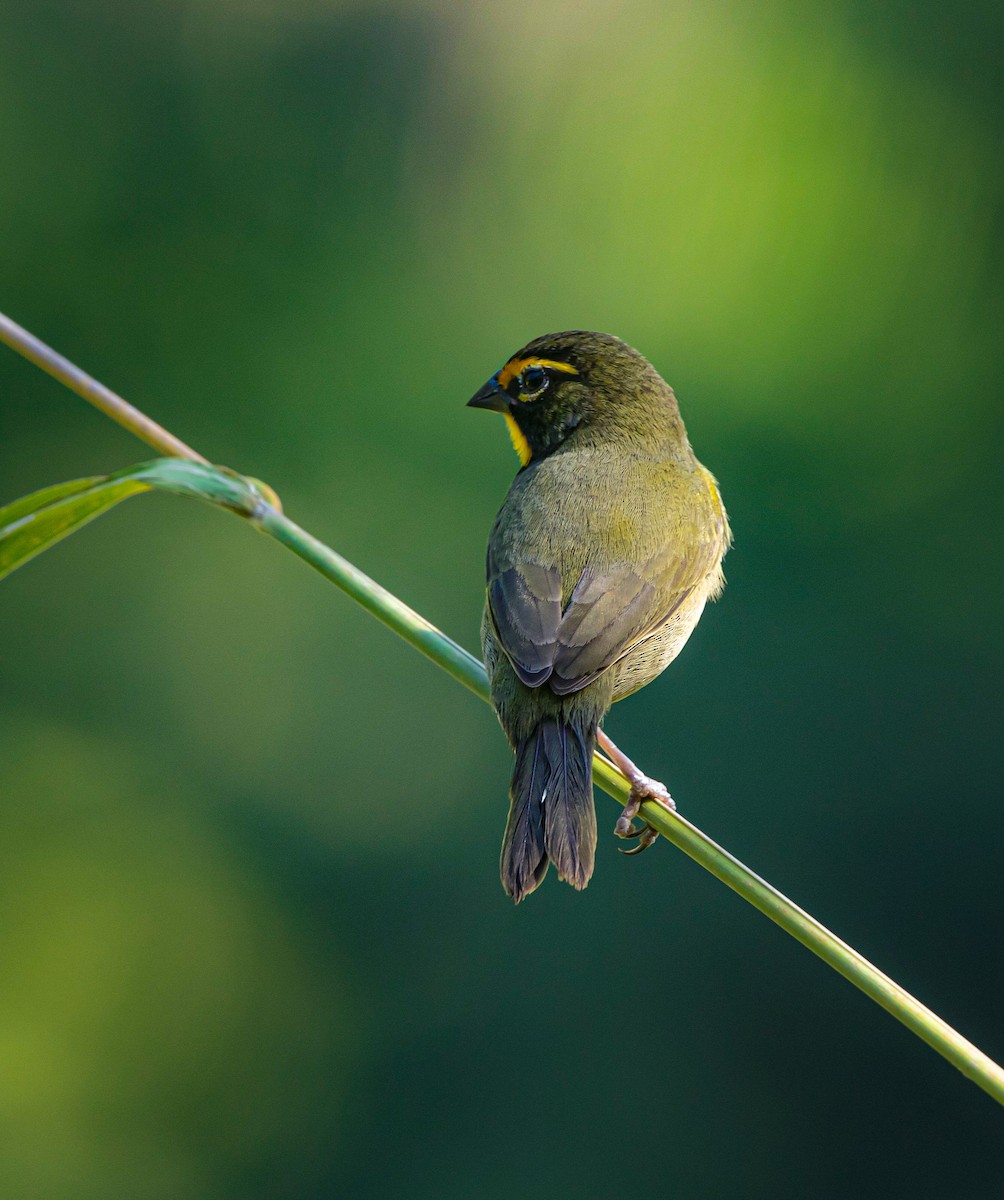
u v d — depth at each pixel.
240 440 16.50
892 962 14.09
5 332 5.02
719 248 15.70
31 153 16.80
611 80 16.38
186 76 17.12
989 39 15.67
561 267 16.27
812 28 15.78
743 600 14.48
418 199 16.95
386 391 16.44
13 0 16.86
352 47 17.09
